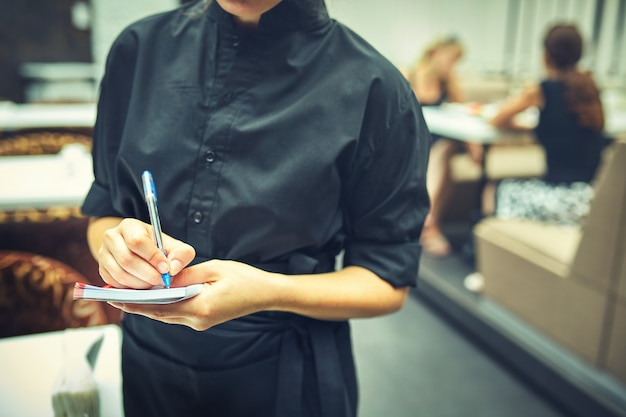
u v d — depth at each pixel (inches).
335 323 34.5
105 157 34.1
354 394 36.2
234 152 30.1
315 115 29.7
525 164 156.0
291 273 31.7
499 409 86.8
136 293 23.7
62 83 207.6
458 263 132.1
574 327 85.5
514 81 198.1
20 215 74.4
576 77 117.6
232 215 29.8
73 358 34.5
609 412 77.7
